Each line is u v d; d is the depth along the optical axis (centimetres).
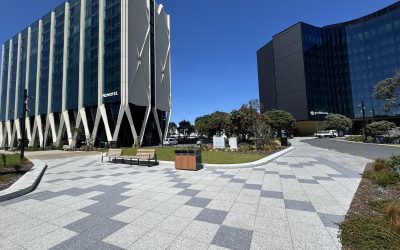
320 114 6562
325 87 6825
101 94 4009
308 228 404
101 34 4112
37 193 667
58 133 4638
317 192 631
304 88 6425
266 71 8106
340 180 772
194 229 407
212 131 4225
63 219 461
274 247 342
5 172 926
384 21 6216
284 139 2519
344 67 6912
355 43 6744
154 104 4669
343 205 519
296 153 1788
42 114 5047
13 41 6212
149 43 4531
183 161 1057
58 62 4816
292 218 451
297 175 880
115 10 4000
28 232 402
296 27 6700
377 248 315
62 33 4803
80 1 4519
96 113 4166
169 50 5625
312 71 6631
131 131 4191
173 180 826
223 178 845
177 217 465
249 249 336
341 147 2330
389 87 2709
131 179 861
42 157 1869
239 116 2512
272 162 1259
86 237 380
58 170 1130
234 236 378
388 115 6006
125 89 3791
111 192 670
